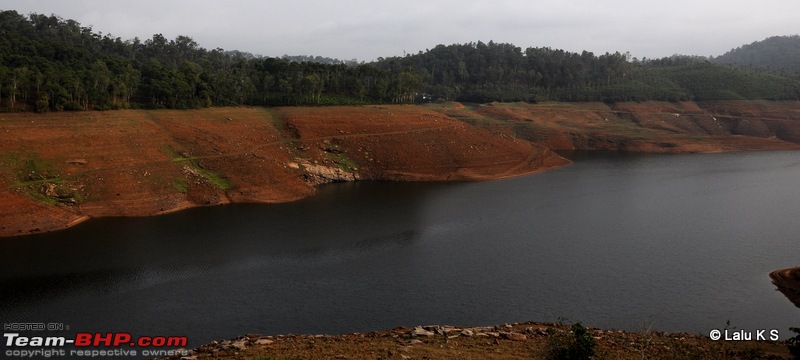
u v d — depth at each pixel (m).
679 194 90.69
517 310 43.78
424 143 115.50
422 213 77.25
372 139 113.38
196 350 30.61
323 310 43.75
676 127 177.50
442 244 62.09
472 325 40.94
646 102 195.38
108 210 72.62
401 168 107.56
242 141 101.06
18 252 56.88
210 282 49.62
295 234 65.50
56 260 54.62
